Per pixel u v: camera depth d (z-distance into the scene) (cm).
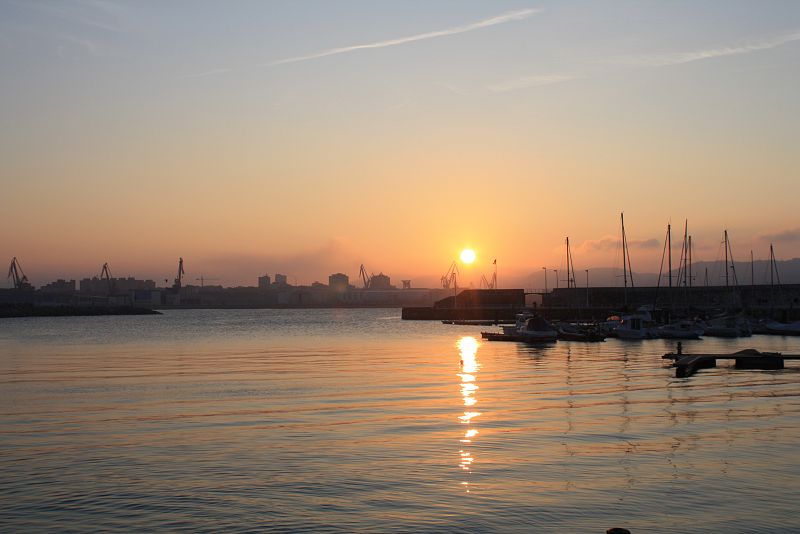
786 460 3112
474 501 2588
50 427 3925
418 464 3069
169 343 12356
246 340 13288
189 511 2497
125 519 2427
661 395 5012
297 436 3641
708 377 6138
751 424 3900
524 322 13412
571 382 5806
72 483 2814
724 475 2891
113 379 6316
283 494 2672
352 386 5662
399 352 9556
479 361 7950
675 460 3119
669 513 2466
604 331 12194
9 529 2345
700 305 18300
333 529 2334
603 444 3422
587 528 2339
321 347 10894
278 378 6312
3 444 3491
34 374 6819
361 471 2964
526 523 2383
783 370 6719
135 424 4006
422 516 2445
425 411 4369
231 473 2944
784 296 18025
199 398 5031
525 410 4378
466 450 3309
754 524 2364
